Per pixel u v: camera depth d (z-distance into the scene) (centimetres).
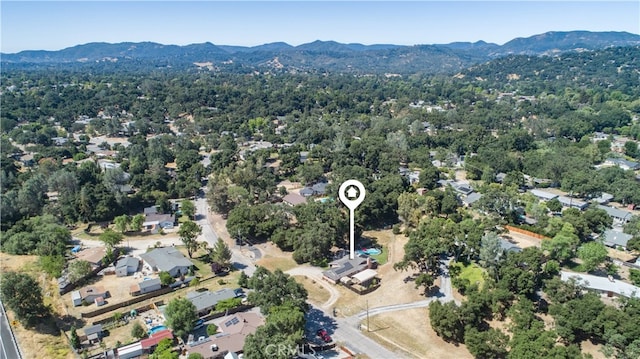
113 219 17025
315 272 13000
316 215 14988
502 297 10131
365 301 11419
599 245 12088
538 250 11656
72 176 18175
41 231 14388
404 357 9262
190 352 8925
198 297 11050
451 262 13000
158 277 12400
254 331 9519
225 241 15188
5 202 15925
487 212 16062
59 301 11281
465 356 9288
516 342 8681
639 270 11650
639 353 8188
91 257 13300
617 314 9025
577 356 8100
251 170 19900
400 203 16075
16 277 10156
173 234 15750
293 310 9400
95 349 9406
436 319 9644
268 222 14938
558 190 19675
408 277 12500
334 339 9831
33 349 9431
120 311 10894
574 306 9550
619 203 17975
